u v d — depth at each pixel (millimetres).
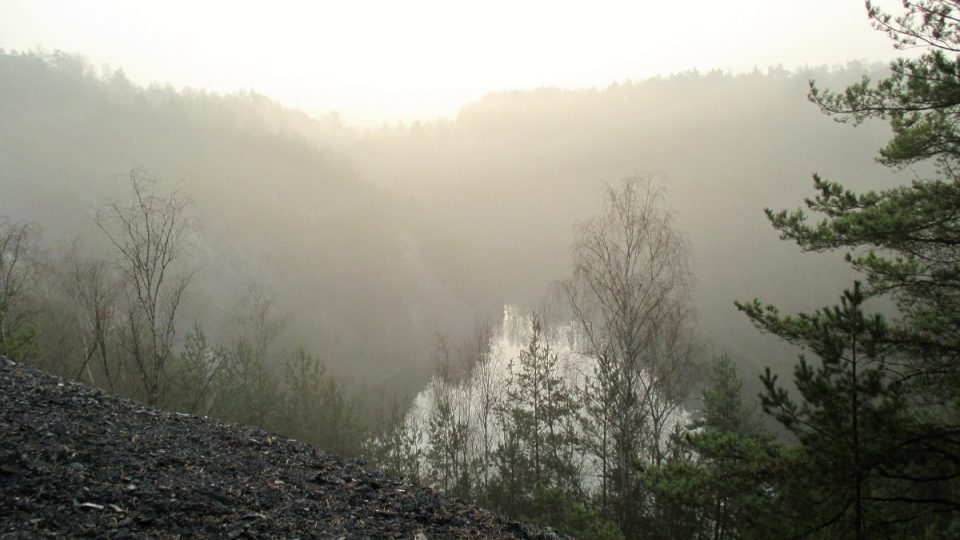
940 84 6812
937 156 7617
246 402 23594
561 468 22047
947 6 6602
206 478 4895
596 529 10359
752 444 7633
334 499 4992
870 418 6137
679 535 17125
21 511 3736
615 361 15797
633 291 14750
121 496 4207
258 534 4062
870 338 6211
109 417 5988
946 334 6957
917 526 7047
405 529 4633
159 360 16750
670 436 18438
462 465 23781
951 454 6238
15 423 5156
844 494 6523
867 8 7234
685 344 17734
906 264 7477
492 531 4965
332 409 24953
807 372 6488
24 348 14078
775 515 7000
